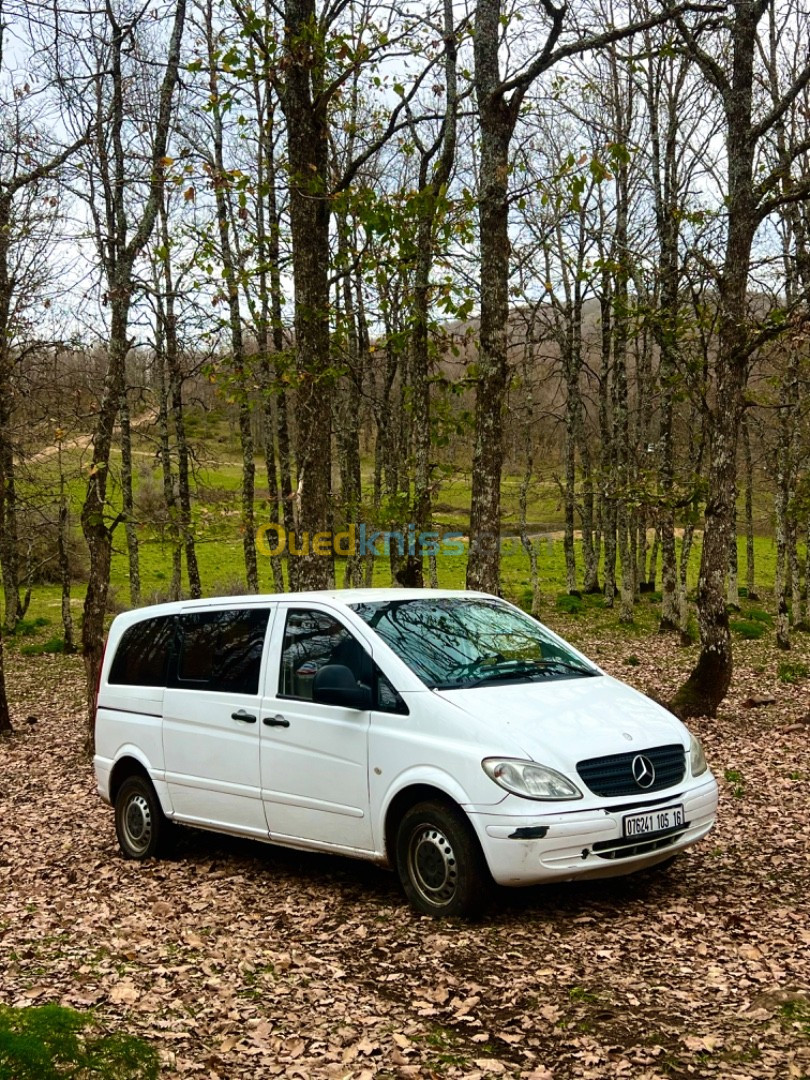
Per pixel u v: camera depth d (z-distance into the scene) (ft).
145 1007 16.15
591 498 103.91
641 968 17.02
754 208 41.32
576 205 36.17
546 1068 13.58
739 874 22.48
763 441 82.28
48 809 36.86
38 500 69.56
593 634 84.99
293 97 39.04
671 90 74.69
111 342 42.63
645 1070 13.35
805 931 18.52
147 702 27.99
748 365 46.78
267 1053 14.35
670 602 85.92
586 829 18.86
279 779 23.53
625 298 51.62
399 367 68.39
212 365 42.50
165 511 46.11
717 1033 14.28
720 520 43.06
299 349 40.52
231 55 35.78
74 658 85.56
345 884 23.50
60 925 22.06
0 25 39.47
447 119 49.06
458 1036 14.75
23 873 27.99
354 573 74.49
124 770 28.96
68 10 37.70
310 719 22.82
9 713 62.39
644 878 22.44
